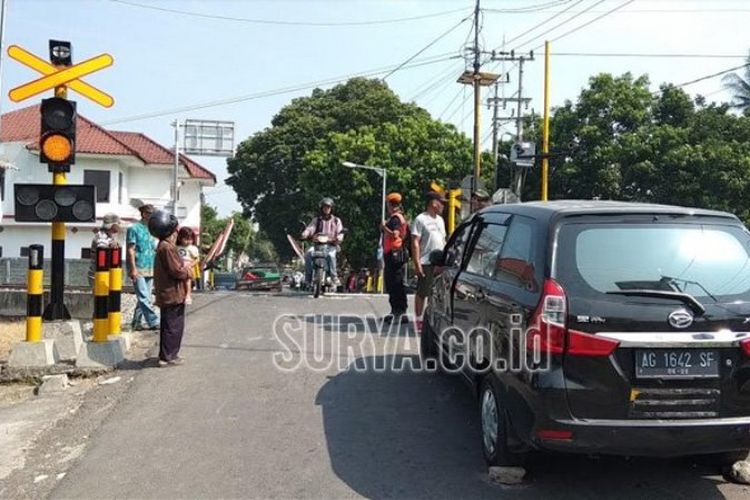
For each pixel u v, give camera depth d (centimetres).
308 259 1493
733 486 504
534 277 477
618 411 442
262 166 5078
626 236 479
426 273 956
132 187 4056
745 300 459
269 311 1206
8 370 782
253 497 485
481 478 516
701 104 3684
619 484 505
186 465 538
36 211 781
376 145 4138
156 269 810
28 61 794
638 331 443
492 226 607
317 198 4247
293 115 5128
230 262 7556
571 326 447
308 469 531
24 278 2119
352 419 638
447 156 4188
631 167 3312
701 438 444
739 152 3222
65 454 569
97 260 820
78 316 1269
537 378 452
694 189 3195
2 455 570
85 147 3628
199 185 4306
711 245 482
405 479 514
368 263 4266
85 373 791
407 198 4125
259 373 784
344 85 5241
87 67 805
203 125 3884
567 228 481
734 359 450
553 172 3594
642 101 3484
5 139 3759
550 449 451
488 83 2875
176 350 816
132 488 500
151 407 671
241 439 590
